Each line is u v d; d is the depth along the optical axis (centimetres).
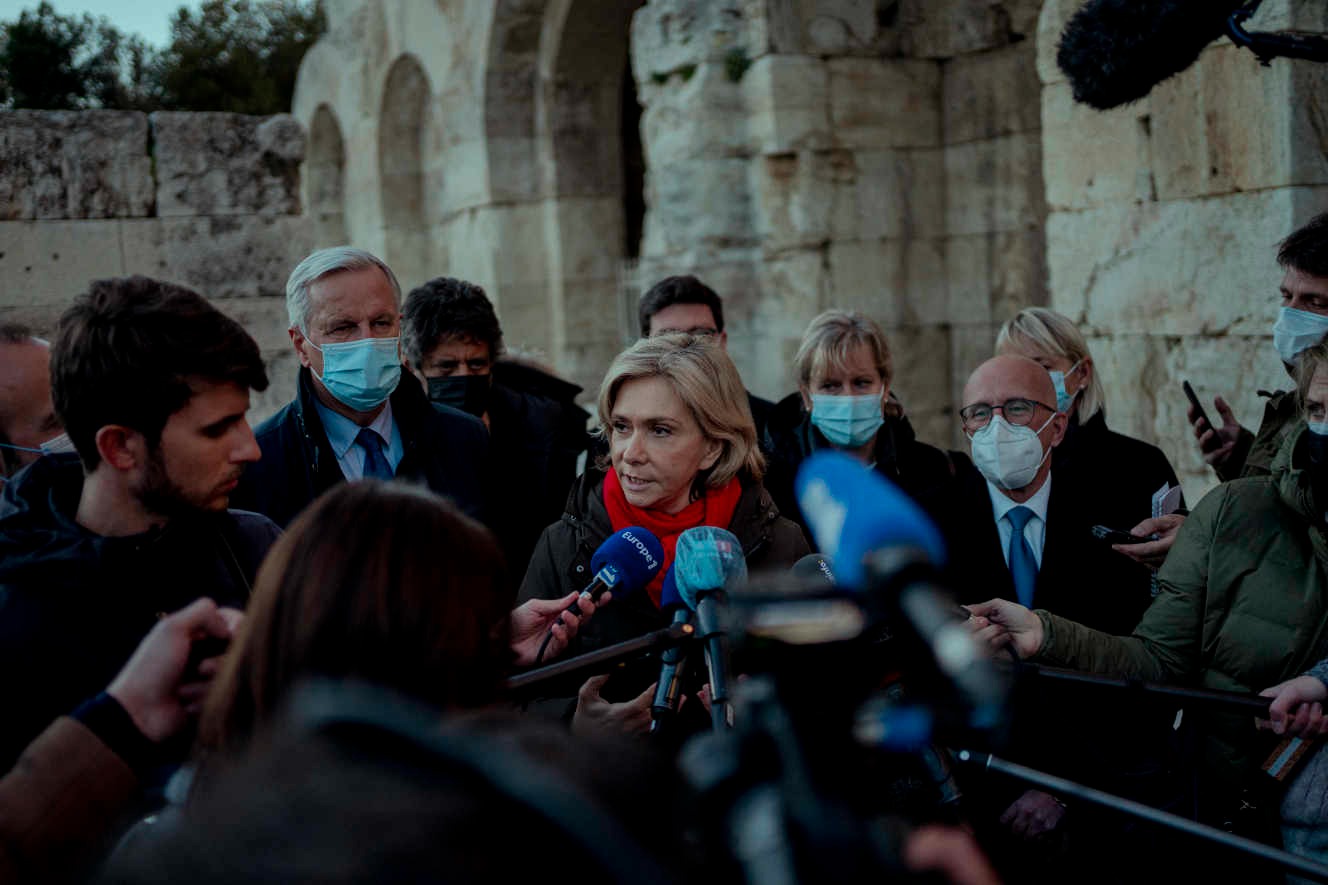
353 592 129
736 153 811
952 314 864
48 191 696
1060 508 330
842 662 113
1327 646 260
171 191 721
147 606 192
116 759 149
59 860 144
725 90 805
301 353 338
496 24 1126
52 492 199
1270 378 503
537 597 292
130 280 191
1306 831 251
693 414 283
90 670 184
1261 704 232
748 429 293
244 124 734
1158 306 557
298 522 139
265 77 1973
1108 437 378
